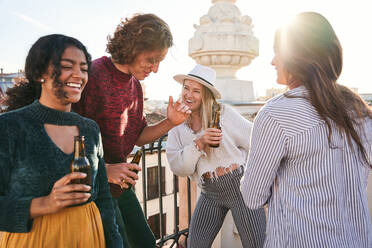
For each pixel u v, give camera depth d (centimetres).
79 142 116
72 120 125
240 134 213
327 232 112
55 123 119
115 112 168
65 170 117
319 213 113
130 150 193
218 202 214
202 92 216
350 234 114
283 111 117
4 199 105
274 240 124
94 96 158
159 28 156
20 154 108
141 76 169
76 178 105
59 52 113
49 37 116
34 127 112
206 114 214
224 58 315
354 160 115
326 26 118
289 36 121
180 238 304
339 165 114
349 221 116
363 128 116
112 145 171
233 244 276
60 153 116
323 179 113
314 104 113
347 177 115
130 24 155
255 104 322
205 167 211
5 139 105
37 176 110
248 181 129
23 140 109
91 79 156
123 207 183
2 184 106
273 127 117
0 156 104
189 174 216
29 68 116
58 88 114
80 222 120
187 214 310
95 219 128
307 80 116
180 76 218
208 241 219
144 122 202
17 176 107
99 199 140
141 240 186
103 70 160
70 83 118
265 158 120
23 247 109
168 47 163
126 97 173
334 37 118
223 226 274
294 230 117
